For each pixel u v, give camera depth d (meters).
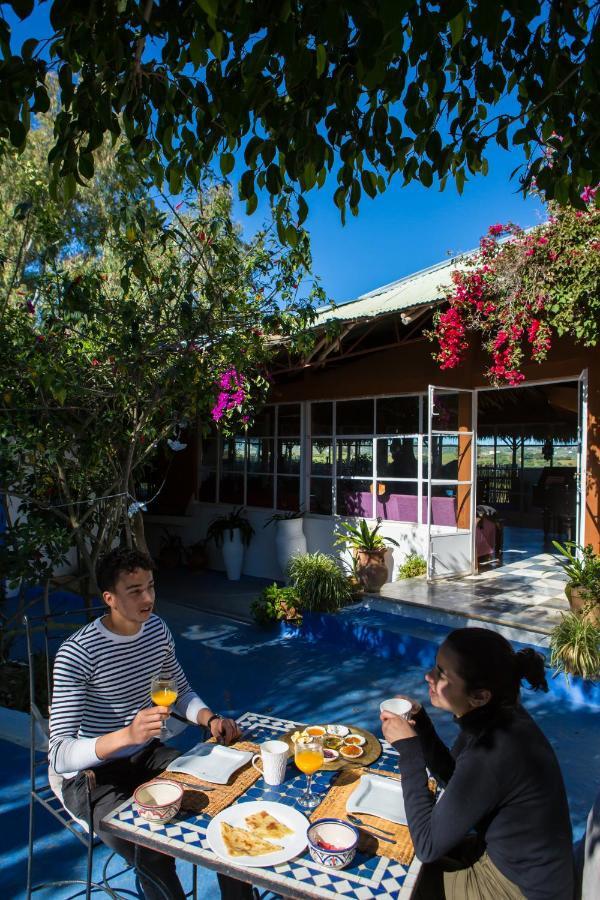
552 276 5.57
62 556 4.70
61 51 2.16
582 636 4.88
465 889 1.82
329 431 8.87
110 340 4.58
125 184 4.07
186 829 1.80
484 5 1.50
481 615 5.72
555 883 1.71
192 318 4.47
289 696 4.92
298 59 1.69
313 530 8.90
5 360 4.29
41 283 4.39
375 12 1.41
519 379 6.11
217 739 2.41
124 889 2.68
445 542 7.21
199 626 6.86
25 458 4.81
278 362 8.27
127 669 2.45
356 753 2.28
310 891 1.55
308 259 5.00
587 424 6.12
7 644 4.87
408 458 7.98
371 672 5.45
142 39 2.20
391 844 1.76
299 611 6.63
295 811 1.88
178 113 2.55
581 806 3.40
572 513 10.80
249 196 2.42
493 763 1.72
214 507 10.12
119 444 5.04
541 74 2.21
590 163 2.35
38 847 2.98
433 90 2.12
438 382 7.57
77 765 2.18
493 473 15.33
